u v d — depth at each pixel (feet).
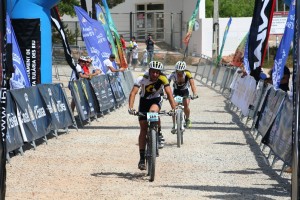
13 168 33.78
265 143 36.65
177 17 168.25
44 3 50.29
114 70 68.18
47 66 51.21
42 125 41.86
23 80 43.52
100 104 57.47
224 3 168.96
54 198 26.99
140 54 148.97
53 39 137.90
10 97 36.58
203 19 149.07
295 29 20.26
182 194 27.89
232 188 29.22
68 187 29.25
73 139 44.52
